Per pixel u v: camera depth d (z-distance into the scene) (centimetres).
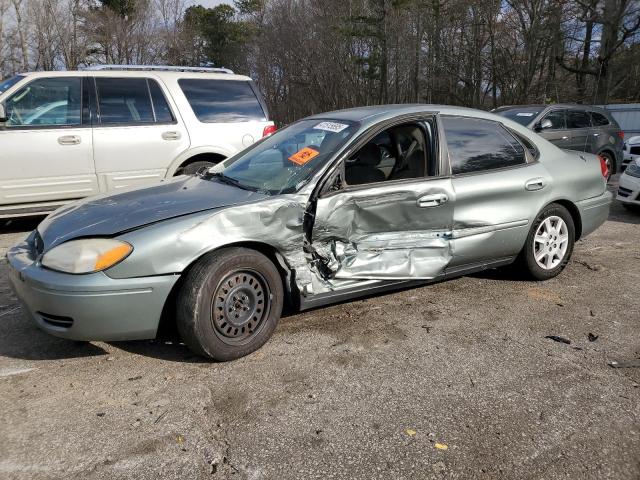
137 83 668
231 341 321
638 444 254
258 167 394
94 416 270
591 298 443
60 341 353
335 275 354
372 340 359
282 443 251
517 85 3091
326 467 235
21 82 612
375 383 304
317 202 340
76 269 290
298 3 4256
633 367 328
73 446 247
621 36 3089
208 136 696
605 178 520
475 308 418
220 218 313
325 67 3966
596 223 508
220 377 309
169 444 249
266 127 737
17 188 605
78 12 4038
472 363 329
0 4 3806
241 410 277
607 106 1994
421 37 3325
